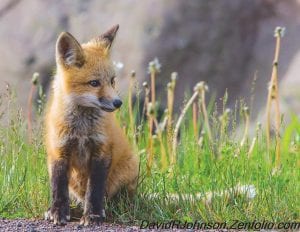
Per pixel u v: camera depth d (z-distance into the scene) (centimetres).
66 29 2606
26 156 1453
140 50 2547
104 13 2630
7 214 1315
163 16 2608
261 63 2616
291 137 1889
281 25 2681
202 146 1709
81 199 1368
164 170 1514
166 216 1288
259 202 1300
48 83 2498
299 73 2478
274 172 1444
